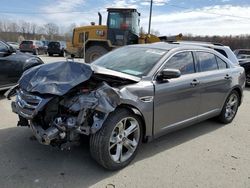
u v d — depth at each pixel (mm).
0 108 6219
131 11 13297
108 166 3609
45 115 3520
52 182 3369
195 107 4891
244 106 7938
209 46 7441
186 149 4555
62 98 3512
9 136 4594
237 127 5848
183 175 3721
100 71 3660
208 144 4828
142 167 3859
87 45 14078
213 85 5227
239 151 4605
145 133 4035
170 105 4328
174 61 4566
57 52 28812
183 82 4520
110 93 3422
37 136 3512
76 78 3533
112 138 3615
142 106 3848
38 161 3834
